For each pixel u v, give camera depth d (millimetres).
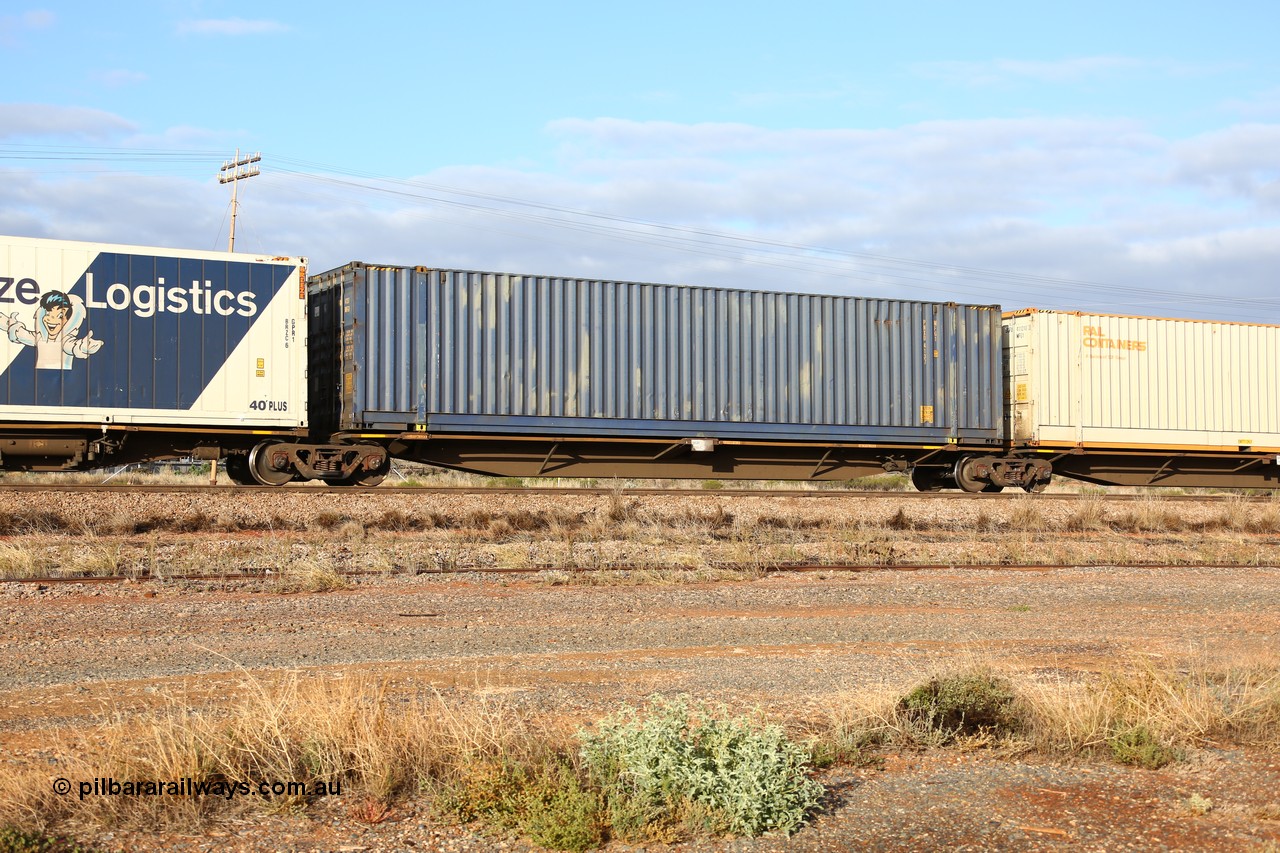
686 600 12898
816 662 9180
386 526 19000
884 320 24969
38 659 8680
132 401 19359
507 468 22906
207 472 41656
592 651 9594
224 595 12484
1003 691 7301
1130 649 10180
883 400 24797
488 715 6422
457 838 5098
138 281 19484
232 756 5832
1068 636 11031
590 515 20531
